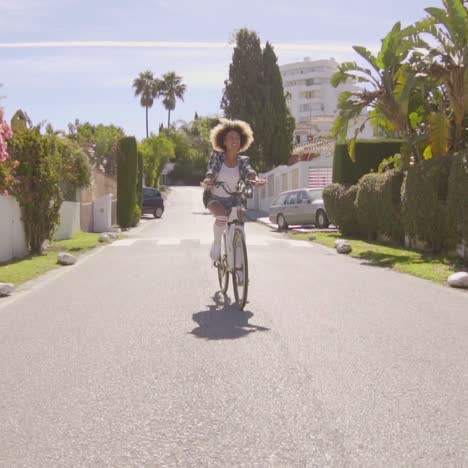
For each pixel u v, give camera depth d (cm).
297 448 354
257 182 805
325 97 13462
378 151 2453
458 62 1734
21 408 423
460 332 648
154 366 520
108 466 334
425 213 1480
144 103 8794
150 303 823
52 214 1612
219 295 884
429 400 433
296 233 2416
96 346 593
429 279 1095
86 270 1220
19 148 1520
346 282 1028
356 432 376
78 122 5619
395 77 1831
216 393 450
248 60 5328
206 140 11038
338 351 568
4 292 928
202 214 4388
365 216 1950
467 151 1274
